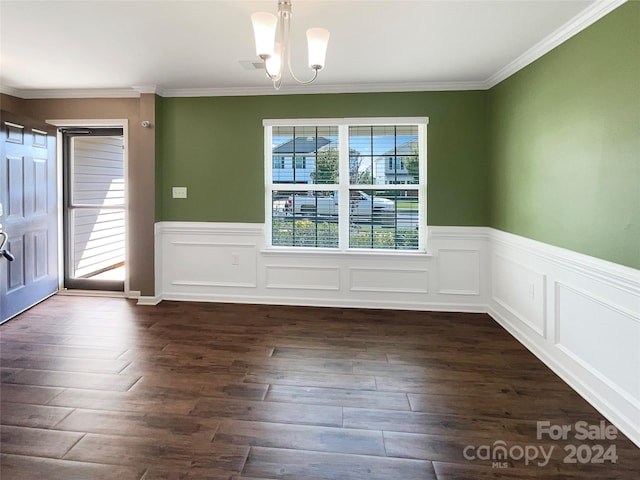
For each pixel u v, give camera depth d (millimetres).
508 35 2602
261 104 3979
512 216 3266
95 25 2488
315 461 1741
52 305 3996
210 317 3689
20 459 1726
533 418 2084
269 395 2295
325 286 4062
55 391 2307
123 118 4102
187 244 4188
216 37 2664
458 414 2115
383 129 3953
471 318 3703
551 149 2664
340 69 3330
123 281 4430
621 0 1984
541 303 2789
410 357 2840
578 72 2359
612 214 2074
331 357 2832
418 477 1652
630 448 1849
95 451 1783
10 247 3527
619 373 2021
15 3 2205
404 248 4016
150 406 2158
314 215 4102
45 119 4180
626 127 1969
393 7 2223
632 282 1916
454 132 3795
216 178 4098
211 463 1718
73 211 4484
